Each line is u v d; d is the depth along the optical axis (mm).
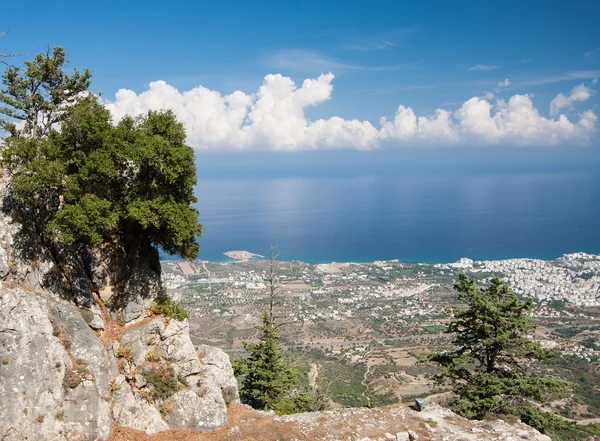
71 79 21547
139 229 18375
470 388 21234
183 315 17750
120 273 17656
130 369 15719
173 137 17609
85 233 15250
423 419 17891
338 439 15578
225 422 15945
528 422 19719
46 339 13453
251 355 25516
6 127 19875
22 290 13906
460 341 22438
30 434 12352
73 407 13367
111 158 15992
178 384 15984
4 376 12484
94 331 16016
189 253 18688
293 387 28047
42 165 14461
